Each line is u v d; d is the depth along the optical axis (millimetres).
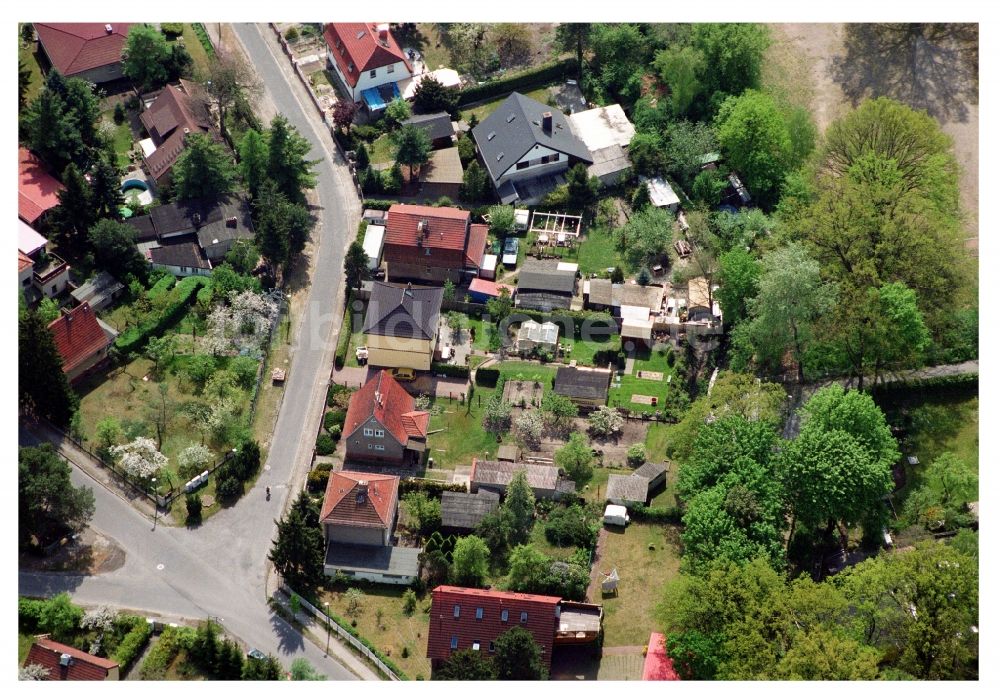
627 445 167375
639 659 146375
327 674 144625
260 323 176750
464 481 163625
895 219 174500
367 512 152875
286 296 182750
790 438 167375
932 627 138250
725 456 154125
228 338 174875
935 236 174625
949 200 186125
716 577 140875
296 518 148625
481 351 178250
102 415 167000
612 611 150625
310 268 186500
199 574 153375
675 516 158875
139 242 185875
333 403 171000
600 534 158375
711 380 173625
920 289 171750
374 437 162500
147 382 171250
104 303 178375
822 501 148875
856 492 149000
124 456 159250
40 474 150500
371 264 186500
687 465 157625
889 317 163750
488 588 152375
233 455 163000
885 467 150375
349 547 154250
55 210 181125
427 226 183500
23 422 164750
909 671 137875
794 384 173250
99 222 179375
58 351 161250
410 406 168750
